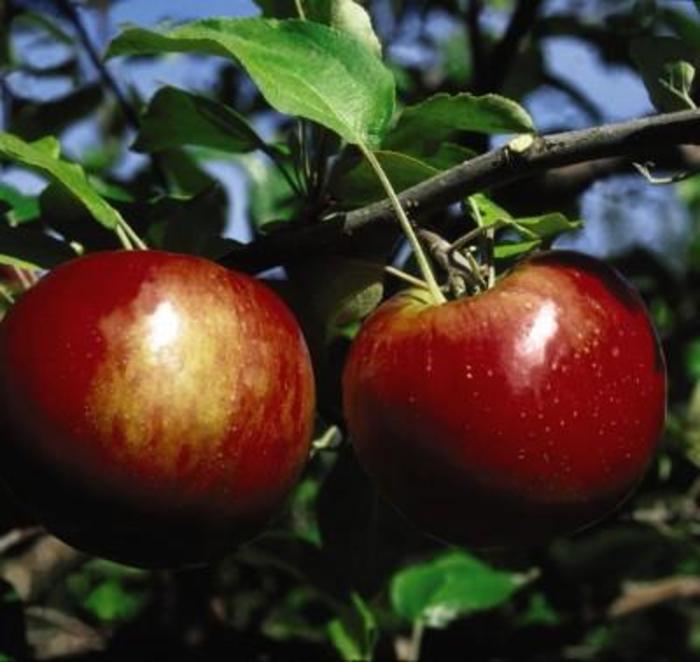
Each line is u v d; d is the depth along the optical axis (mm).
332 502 724
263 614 954
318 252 610
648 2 892
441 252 603
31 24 997
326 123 579
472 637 882
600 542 1027
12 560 835
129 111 917
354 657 801
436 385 573
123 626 838
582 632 902
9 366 562
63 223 656
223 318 565
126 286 563
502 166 584
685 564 1081
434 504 584
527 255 614
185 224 670
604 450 579
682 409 981
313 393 586
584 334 580
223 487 564
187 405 557
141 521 564
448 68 1076
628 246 1171
